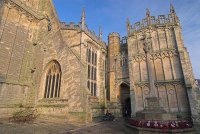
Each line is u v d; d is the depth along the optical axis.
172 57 27.33
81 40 28.59
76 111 21.38
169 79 26.47
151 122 11.69
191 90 23.48
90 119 21.39
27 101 23.20
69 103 22.28
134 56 31.48
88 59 31.38
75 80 22.95
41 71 26.55
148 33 31.00
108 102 32.62
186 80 24.38
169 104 25.30
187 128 11.00
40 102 24.50
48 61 26.89
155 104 14.21
